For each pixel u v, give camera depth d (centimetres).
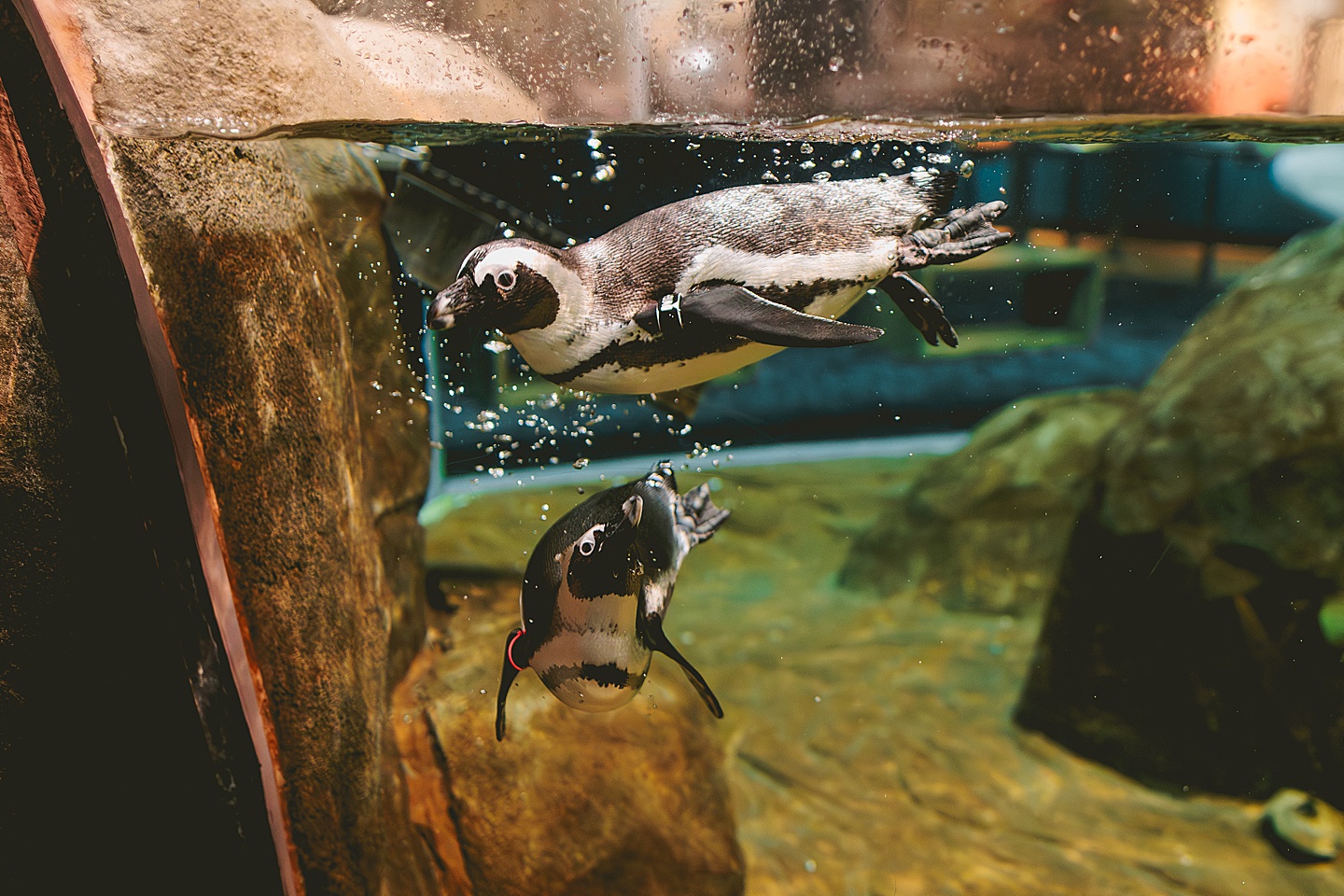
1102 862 217
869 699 280
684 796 190
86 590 104
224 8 108
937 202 95
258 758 113
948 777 246
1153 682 240
